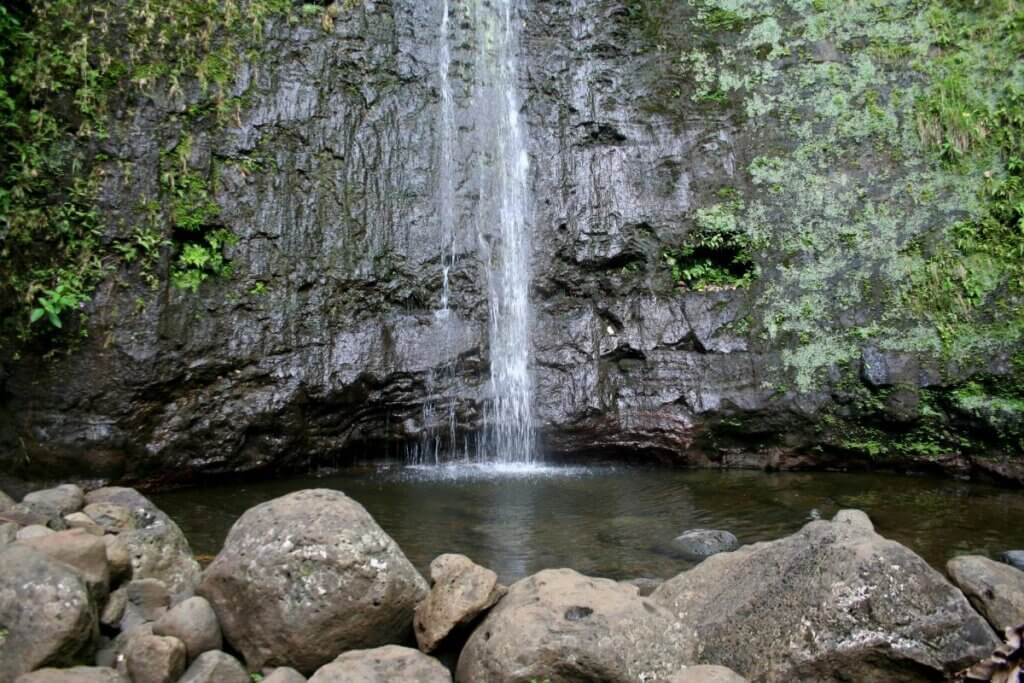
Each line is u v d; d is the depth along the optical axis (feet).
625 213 27.99
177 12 24.67
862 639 11.02
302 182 25.54
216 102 24.76
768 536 18.33
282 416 23.82
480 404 26.27
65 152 22.90
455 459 26.27
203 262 24.03
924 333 25.86
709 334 26.86
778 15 29.04
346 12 27.12
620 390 26.53
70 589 10.54
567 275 27.76
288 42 26.12
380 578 11.71
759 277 27.32
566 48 29.17
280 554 11.59
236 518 19.57
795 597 11.62
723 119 28.55
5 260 22.07
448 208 27.27
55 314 21.38
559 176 28.22
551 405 26.32
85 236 22.80
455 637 11.85
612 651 10.74
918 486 23.66
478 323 26.76
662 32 29.45
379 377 25.05
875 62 28.19
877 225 27.02
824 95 28.19
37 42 23.00
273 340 24.20
